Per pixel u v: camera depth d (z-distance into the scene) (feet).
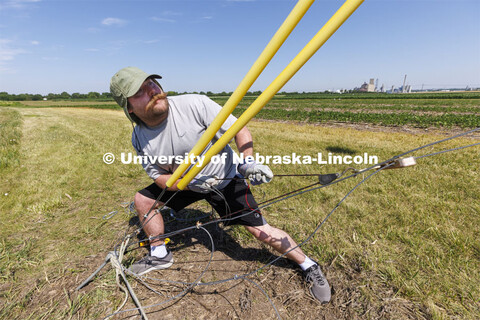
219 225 9.11
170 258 7.11
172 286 6.33
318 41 2.72
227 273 6.71
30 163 19.16
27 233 9.20
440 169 13.60
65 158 20.26
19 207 11.16
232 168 6.16
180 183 5.16
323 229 8.50
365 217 9.14
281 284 6.22
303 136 28.14
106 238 8.69
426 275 6.24
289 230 8.57
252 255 7.41
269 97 3.25
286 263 6.93
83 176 15.64
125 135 32.76
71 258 7.63
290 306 5.63
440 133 31.68
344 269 6.61
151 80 5.06
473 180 11.82
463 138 25.05
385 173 13.38
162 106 5.14
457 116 45.09
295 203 10.49
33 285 6.54
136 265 6.88
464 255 6.79
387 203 9.94
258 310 5.54
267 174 4.77
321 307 5.58
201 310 5.62
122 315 5.55
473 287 5.76
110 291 6.22
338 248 7.40
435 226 8.15
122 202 11.76
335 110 81.61
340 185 12.15
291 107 100.07
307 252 7.39
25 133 36.99
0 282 6.70
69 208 11.30
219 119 3.80
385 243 7.59
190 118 5.53
